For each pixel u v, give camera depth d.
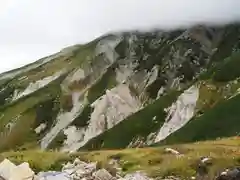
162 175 51.38
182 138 163.62
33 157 57.94
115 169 53.16
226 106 172.62
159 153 60.78
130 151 62.69
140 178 49.44
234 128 154.00
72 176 49.06
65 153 61.72
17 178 48.38
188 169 52.53
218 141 78.69
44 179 48.28
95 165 52.62
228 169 50.22
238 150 61.56
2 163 50.47
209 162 53.31
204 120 169.25
